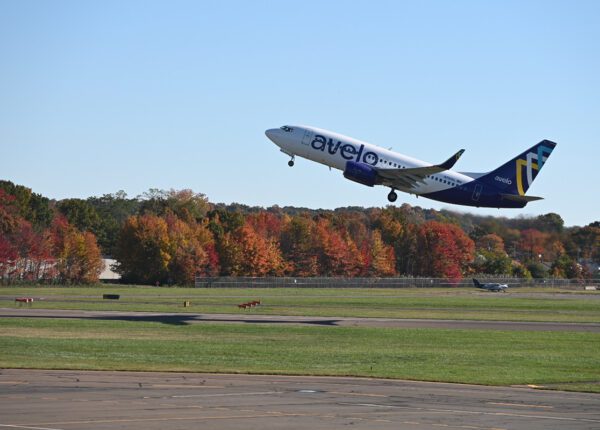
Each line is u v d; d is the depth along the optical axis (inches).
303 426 991.0
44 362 1635.1
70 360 1683.1
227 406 1128.8
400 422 1035.3
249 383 1405.0
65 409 1058.1
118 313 3161.9
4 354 1766.7
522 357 1959.9
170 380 1411.2
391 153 3511.3
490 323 3048.7
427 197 3659.0
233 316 3142.2
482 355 1987.0
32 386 1283.2
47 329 2432.3
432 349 2113.7
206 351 1935.3
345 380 1487.5
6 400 1126.4
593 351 2137.1
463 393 1344.7
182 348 1989.4
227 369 1599.4
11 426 933.2
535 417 1108.5
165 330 2501.2
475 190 3649.1
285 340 2274.9
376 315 3380.9
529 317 3403.1
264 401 1188.5
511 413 1137.4
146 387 1305.4
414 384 1451.8
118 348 1952.5
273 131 3570.4
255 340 2257.6
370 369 1664.6
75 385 1305.4
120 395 1202.0
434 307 4028.1
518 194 3698.3
